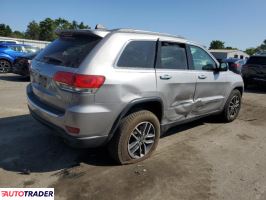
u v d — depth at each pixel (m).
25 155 4.23
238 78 6.41
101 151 4.46
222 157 4.55
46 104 3.92
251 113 7.65
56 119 3.60
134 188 3.49
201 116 5.49
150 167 4.04
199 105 5.17
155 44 4.21
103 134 3.63
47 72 3.80
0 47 14.32
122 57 3.73
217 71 5.60
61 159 4.16
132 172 3.87
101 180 3.63
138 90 3.82
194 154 4.60
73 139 3.49
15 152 4.32
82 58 3.53
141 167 4.02
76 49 3.73
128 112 3.95
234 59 18.14
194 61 5.00
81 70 3.39
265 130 6.11
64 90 3.49
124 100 3.67
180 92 4.59
